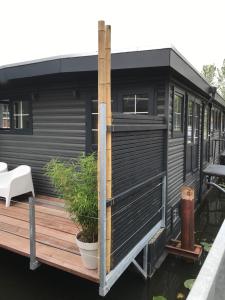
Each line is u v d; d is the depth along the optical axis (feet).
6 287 10.57
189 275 11.87
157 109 12.86
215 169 23.06
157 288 11.02
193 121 18.95
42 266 11.68
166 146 12.66
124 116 8.46
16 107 17.31
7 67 14.28
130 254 9.30
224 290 3.77
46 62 13.08
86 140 14.62
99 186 7.41
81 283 10.81
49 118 15.81
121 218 8.63
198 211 21.16
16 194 14.69
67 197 8.64
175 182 14.98
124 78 13.43
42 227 11.77
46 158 16.17
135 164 9.48
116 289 10.65
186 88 16.19
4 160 18.04
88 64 12.14
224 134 41.65
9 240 10.62
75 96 14.65
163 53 10.75
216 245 4.01
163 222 12.84
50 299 9.97
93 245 8.30
